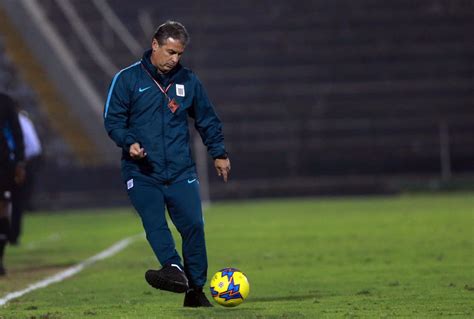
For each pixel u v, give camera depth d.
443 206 70.06
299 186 98.00
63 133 104.25
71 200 94.00
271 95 110.81
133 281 29.69
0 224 33.03
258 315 19.30
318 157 105.06
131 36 117.12
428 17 117.94
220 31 116.75
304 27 117.12
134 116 20.53
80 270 34.56
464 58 114.25
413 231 47.81
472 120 107.50
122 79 20.48
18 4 108.00
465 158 105.56
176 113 20.48
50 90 106.88
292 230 51.59
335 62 114.00
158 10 119.25
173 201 20.41
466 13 117.94
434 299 22.62
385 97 110.69
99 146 103.00
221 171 21.03
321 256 36.72
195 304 21.27
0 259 33.28
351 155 105.19
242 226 56.12
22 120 51.88
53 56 107.88
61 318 19.98
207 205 87.44
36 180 95.50
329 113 109.31
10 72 107.38
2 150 32.84
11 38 108.62
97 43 116.94
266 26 117.12
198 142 94.31
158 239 19.98
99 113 104.06
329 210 70.06
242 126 107.81
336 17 117.75
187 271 20.91
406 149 106.31
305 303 22.27
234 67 113.75
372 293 24.38
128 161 20.67
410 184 95.50
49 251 44.62
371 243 41.94
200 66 113.62
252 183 99.75
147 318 19.38
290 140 107.00
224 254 39.00
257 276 30.19
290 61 114.00
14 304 23.69
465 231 46.72
